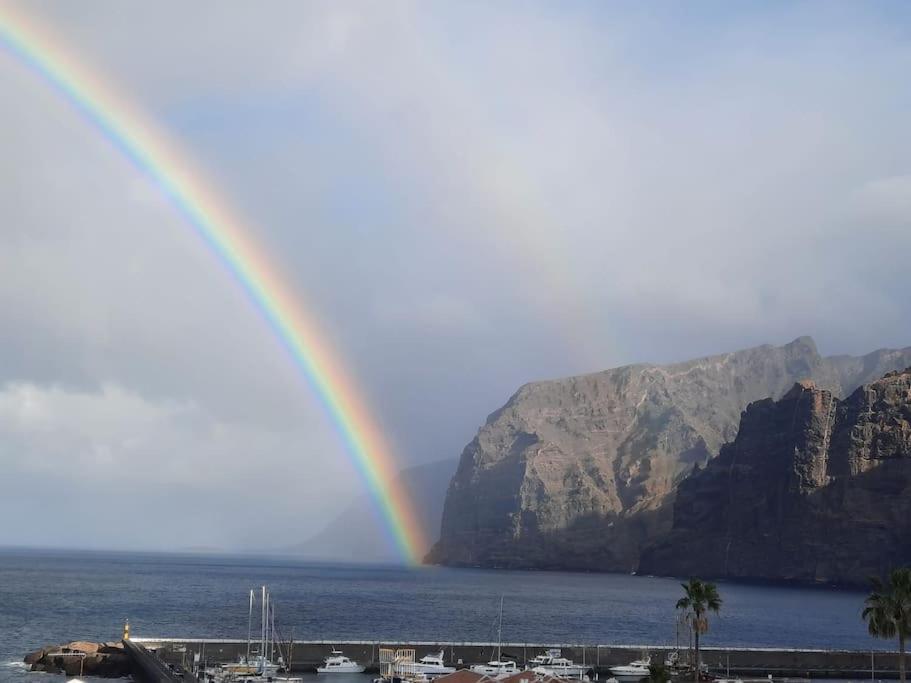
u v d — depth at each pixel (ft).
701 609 474.08
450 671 535.60
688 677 550.36
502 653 597.93
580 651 602.85
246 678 500.33
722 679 549.13
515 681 363.76
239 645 577.84
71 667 542.98
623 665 593.01
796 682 558.97
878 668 618.85
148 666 478.59
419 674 513.86
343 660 556.10
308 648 576.61
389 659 558.97
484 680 363.97
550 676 369.09
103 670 546.67
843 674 601.21
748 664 612.70
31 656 554.46
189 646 574.15
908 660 624.59
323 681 519.19
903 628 371.56
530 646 604.08
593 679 546.67
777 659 613.93
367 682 521.24
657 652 611.47
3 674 525.75
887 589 383.24
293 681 503.20
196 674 489.67
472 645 598.34
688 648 620.90
